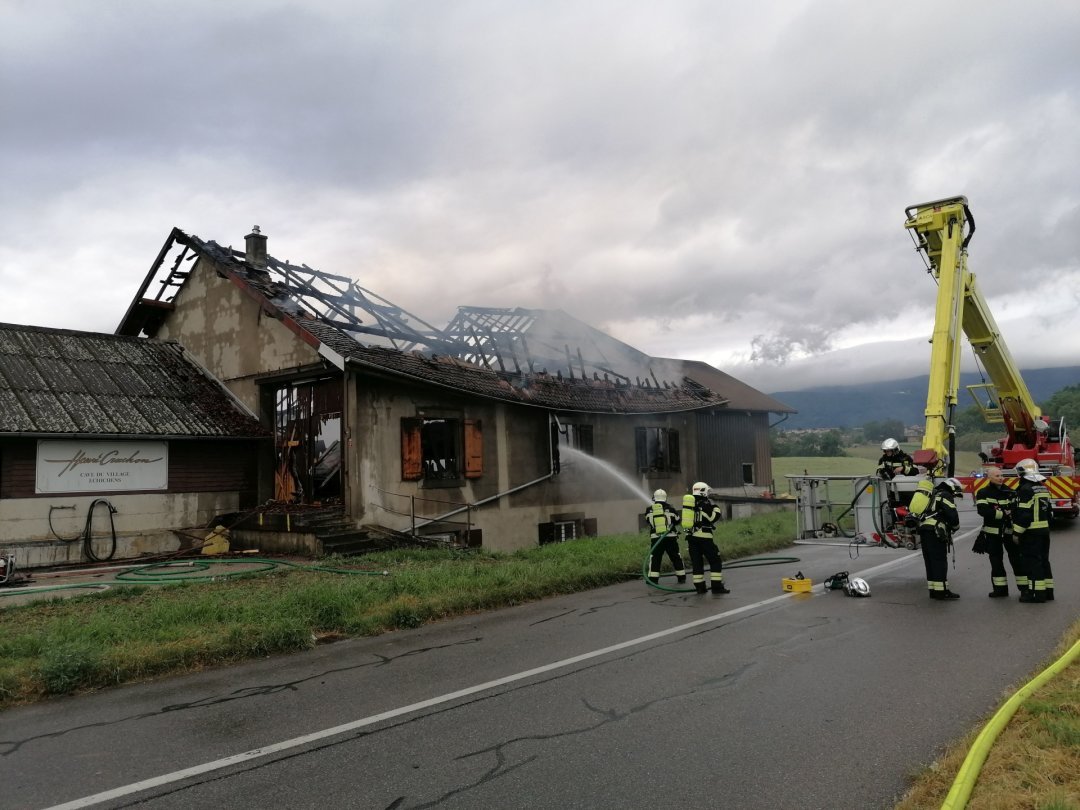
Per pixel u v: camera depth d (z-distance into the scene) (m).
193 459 15.12
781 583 10.12
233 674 6.15
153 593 9.38
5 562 10.67
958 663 5.85
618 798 3.64
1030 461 8.49
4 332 16.14
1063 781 3.50
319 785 3.89
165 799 3.77
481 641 7.12
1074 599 8.32
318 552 13.01
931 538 8.72
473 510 16.59
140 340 18.41
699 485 9.72
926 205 12.94
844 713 4.77
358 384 14.48
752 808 3.50
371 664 6.37
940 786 3.58
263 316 16.39
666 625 7.59
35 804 3.74
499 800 3.66
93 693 5.69
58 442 13.26
